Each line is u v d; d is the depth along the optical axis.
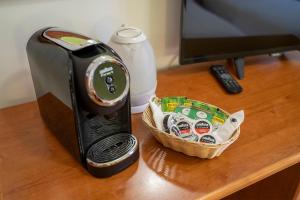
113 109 0.64
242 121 0.83
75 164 0.73
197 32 1.08
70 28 1.00
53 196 0.65
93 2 0.99
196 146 0.71
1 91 0.98
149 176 0.70
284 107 0.97
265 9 1.12
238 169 0.72
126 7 1.05
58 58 0.64
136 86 0.87
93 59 0.59
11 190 0.66
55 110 0.75
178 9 1.15
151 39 1.16
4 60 0.94
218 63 1.25
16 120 0.89
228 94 1.04
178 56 1.21
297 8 1.17
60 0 0.94
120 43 0.84
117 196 0.65
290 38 1.22
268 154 0.77
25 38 0.94
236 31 1.13
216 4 1.05
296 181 0.97
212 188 0.67
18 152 0.77
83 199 0.64
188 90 1.06
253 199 1.15
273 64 1.26
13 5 0.88
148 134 0.83
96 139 0.71
